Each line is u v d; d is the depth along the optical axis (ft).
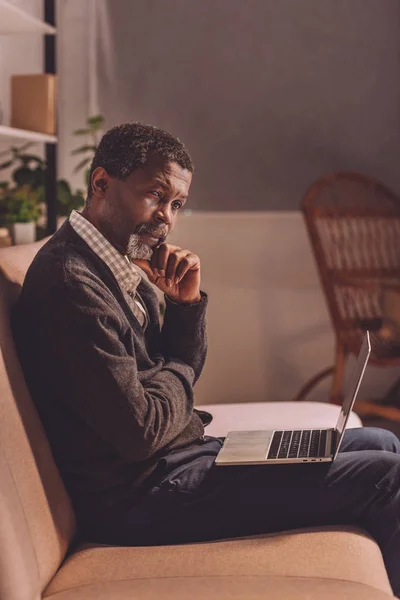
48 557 4.14
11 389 4.30
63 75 11.69
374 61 11.66
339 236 11.58
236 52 11.70
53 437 4.63
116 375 4.38
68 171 11.83
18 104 8.93
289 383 12.17
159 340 5.57
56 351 4.41
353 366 12.12
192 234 12.02
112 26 11.69
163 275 5.23
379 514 4.67
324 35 11.64
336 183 11.75
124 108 11.82
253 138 11.85
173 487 4.70
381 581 4.09
